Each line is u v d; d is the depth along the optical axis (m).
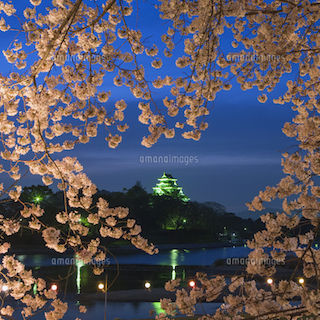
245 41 6.48
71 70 5.81
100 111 5.83
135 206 102.00
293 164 5.00
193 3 5.16
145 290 31.00
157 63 5.87
